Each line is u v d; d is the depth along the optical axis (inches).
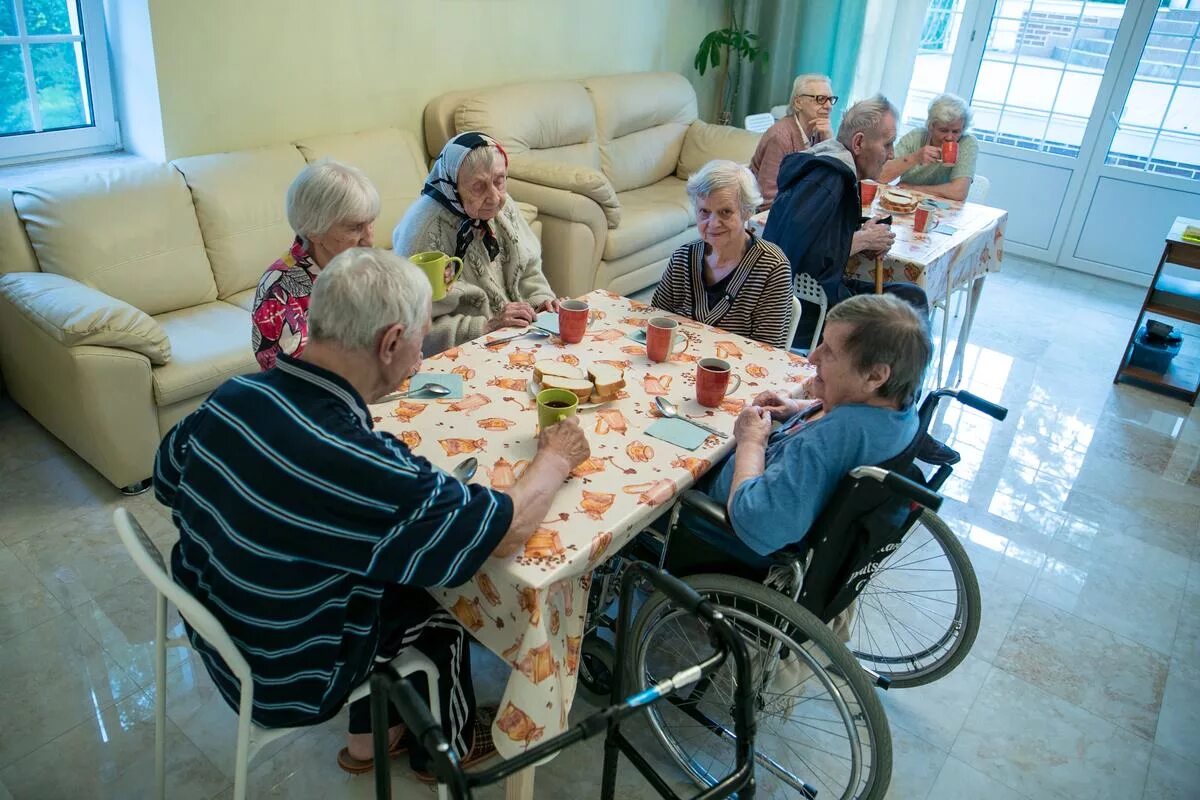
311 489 47.1
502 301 100.4
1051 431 131.2
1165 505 114.7
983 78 199.2
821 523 60.7
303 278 77.4
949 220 131.3
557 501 59.0
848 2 197.2
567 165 145.1
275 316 76.4
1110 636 91.3
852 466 60.1
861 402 61.1
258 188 122.0
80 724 73.3
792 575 66.0
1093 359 155.3
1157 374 145.8
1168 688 84.8
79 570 90.4
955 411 135.4
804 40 205.3
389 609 59.3
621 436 67.6
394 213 137.3
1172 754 77.4
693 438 67.8
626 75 184.9
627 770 72.4
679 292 94.0
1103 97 183.2
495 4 156.8
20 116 119.5
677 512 68.6
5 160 119.0
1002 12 191.2
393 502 48.0
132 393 97.0
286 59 130.6
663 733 72.1
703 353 83.0
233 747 72.1
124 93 124.3
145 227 110.8
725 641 46.1
